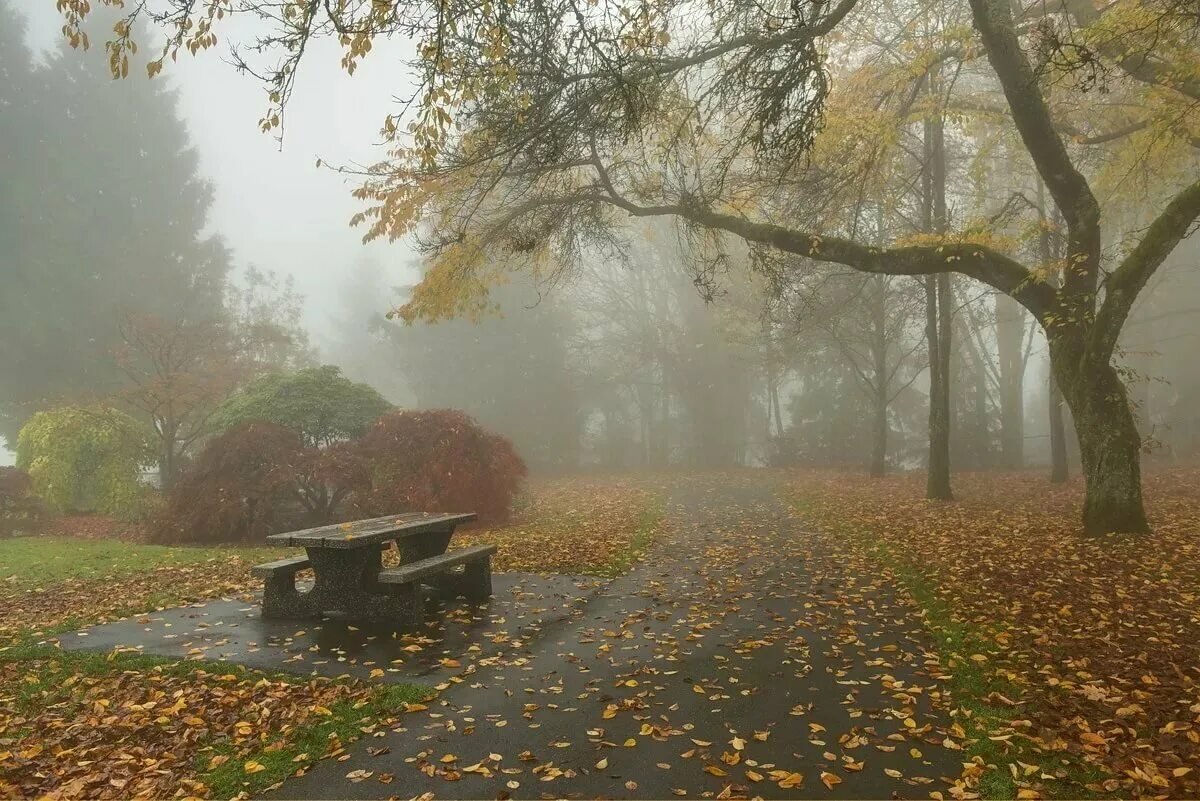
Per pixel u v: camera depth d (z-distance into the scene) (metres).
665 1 7.97
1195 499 12.70
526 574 8.35
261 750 3.71
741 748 3.67
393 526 6.67
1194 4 7.22
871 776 3.38
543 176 11.18
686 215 11.03
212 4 5.63
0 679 4.78
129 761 3.56
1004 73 8.74
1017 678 4.54
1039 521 10.94
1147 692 4.22
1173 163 12.81
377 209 10.64
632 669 4.96
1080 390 9.37
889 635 5.64
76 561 9.92
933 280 15.40
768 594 7.14
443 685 4.63
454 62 6.85
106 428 16.39
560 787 3.31
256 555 10.35
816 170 11.36
